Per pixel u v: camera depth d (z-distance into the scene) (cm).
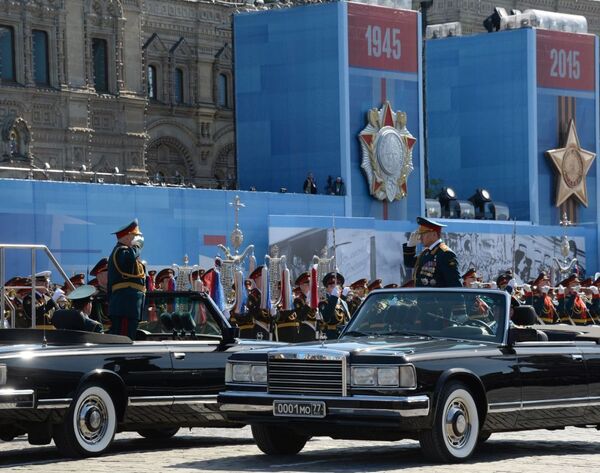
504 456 2598
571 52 9831
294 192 8444
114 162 10044
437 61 9950
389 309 2709
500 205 9406
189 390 2839
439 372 2439
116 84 10112
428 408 2411
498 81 9750
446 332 2639
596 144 9969
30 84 9469
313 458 2581
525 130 9631
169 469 2436
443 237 7875
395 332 2670
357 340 2612
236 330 2928
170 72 11056
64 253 6322
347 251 7306
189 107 11144
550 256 8600
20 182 6172
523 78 9656
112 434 2714
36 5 9562
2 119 9294
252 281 5081
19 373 2573
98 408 2692
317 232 7200
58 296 3966
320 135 8375
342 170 8275
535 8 13100
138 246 3006
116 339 2778
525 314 2634
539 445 2845
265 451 2644
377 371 2408
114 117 10094
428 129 9981
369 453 2666
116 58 10112
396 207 8569
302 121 8431
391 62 8569
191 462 2550
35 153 9500
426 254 3022
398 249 7581
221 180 10481
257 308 5041
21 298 4309
